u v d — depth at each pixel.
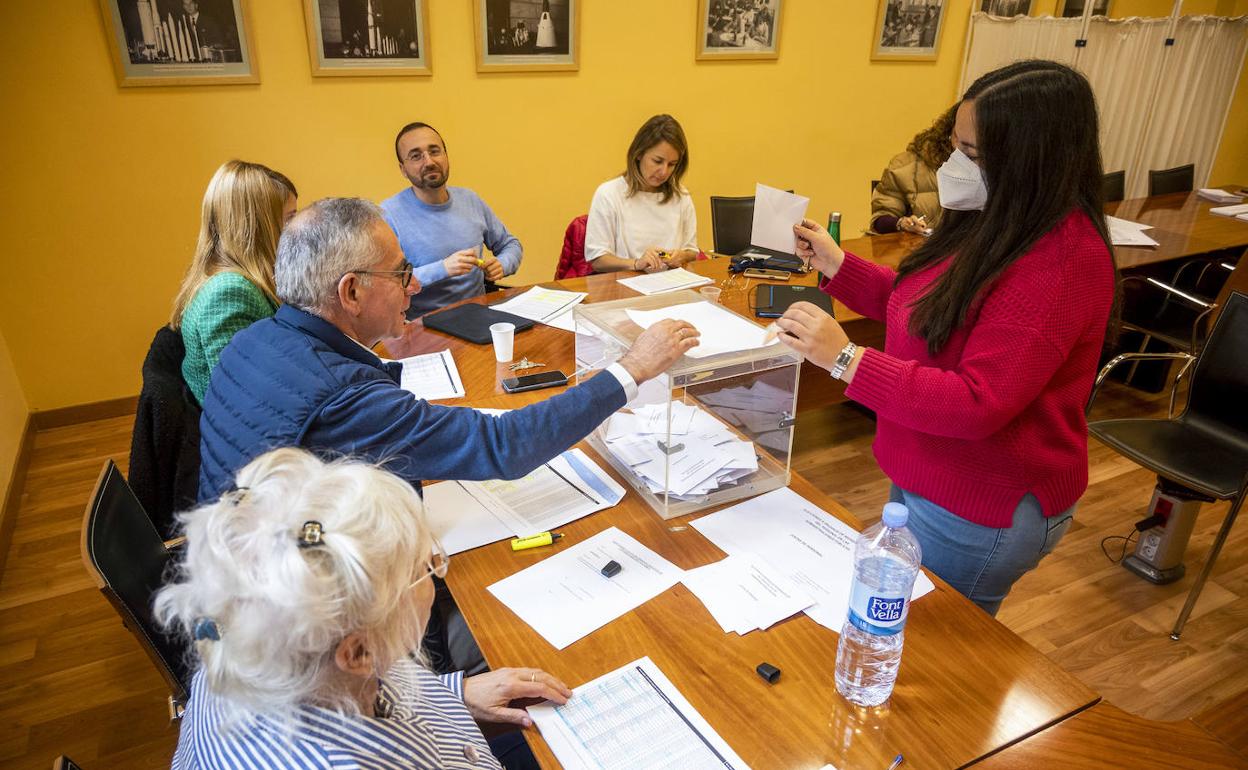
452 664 1.28
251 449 1.13
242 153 3.25
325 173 3.46
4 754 1.74
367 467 0.69
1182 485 2.07
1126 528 2.61
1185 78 5.49
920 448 1.23
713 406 1.44
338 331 1.20
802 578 1.14
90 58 2.87
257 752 0.59
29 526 2.56
